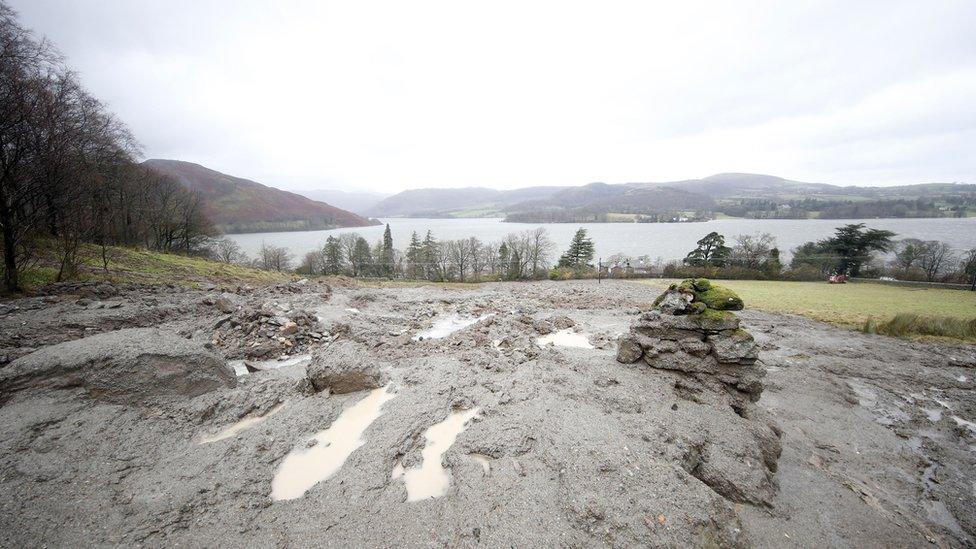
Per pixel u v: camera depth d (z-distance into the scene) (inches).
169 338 363.6
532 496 223.3
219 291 771.4
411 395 340.8
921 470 310.8
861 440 348.2
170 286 761.0
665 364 378.6
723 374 354.3
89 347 330.3
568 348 482.0
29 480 226.2
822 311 817.5
